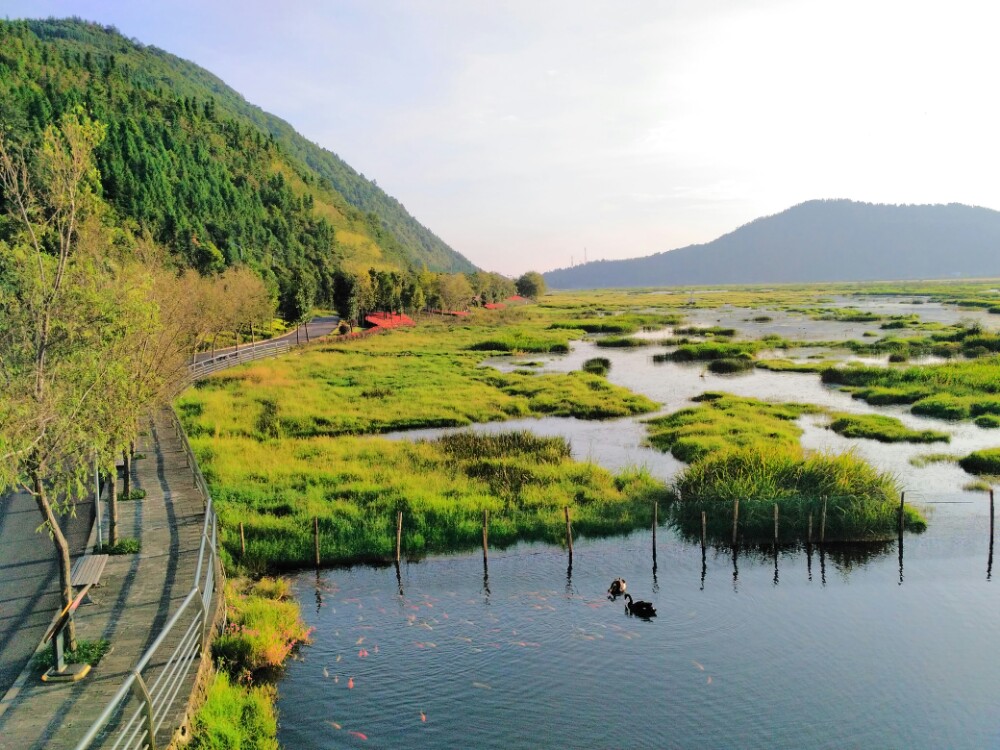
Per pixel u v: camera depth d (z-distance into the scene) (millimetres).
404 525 25516
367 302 110938
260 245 149000
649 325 117250
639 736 14523
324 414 45281
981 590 21781
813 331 101750
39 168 14031
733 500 26469
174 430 37656
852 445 38719
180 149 155000
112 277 17375
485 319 125875
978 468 33812
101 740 10773
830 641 18609
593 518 26547
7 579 17391
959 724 15156
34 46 171750
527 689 16125
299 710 15086
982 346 72750
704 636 18812
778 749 14242
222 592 17922
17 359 12883
